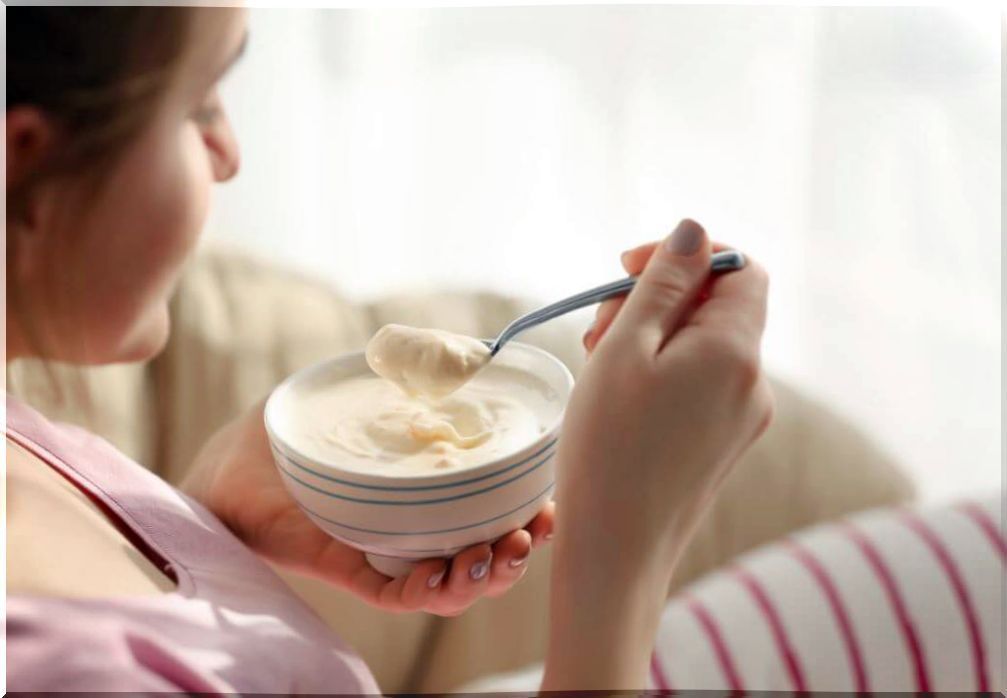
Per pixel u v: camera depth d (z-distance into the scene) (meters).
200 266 1.18
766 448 1.26
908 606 1.03
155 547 0.51
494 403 0.58
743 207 1.31
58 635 0.40
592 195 1.30
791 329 1.35
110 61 0.48
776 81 1.26
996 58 1.23
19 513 0.46
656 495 0.50
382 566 0.60
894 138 1.27
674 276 0.54
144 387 1.13
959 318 1.32
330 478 0.50
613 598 0.50
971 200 1.28
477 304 1.26
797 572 1.05
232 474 0.66
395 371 0.56
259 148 1.25
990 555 1.05
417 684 1.15
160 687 0.40
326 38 1.24
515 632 1.18
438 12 1.25
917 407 1.35
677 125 1.29
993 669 1.02
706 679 0.98
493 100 1.28
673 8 1.25
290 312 1.21
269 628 0.48
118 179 0.50
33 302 0.52
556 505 0.51
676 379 0.50
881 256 1.31
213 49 0.51
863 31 1.24
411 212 1.30
